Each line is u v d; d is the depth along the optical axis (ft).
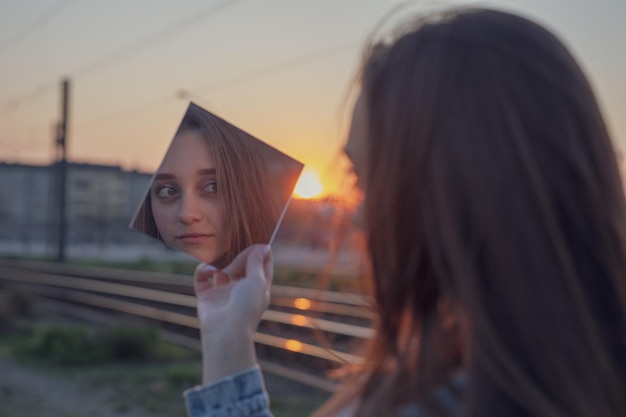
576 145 3.63
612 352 3.59
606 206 3.71
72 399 32.81
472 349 3.50
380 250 3.84
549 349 3.40
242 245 5.21
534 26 3.89
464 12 3.96
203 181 5.21
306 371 35.47
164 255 214.28
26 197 261.24
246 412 4.50
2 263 143.54
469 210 3.52
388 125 3.76
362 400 3.83
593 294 3.61
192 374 36.04
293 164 5.24
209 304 5.14
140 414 29.94
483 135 3.57
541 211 3.49
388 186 3.72
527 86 3.67
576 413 3.38
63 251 121.80
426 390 3.56
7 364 41.32
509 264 3.44
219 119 5.21
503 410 3.42
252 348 4.84
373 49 4.12
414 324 3.82
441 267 3.59
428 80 3.71
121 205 243.40
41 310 69.67
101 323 59.67
